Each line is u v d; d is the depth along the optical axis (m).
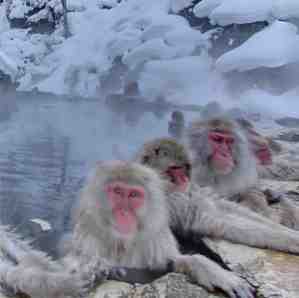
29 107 12.68
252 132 5.42
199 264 3.21
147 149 3.85
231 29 16.03
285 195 4.95
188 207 3.83
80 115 10.85
